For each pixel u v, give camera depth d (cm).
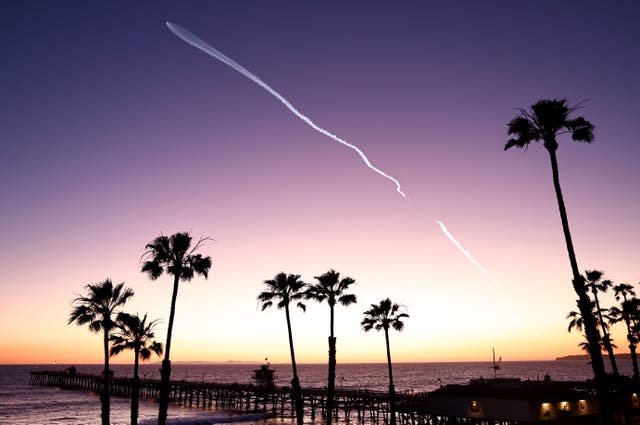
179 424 7525
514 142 2703
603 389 2269
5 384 19362
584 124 2562
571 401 4516
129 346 3966
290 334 4769
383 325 5331
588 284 4841
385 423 7475
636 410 4197
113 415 9219
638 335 5344
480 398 4675
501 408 4481
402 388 17200
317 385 18812
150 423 7306
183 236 3369
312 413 8269
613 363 4159
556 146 2595
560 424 3772
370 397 7381
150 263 3306
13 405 11006
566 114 2598
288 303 4822
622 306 5478
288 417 8700
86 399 12412
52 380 18862
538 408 4300
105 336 3553
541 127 2653
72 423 8194
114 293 3650
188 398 12369
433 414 5144
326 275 4759
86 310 3556
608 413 2250
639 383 4772
